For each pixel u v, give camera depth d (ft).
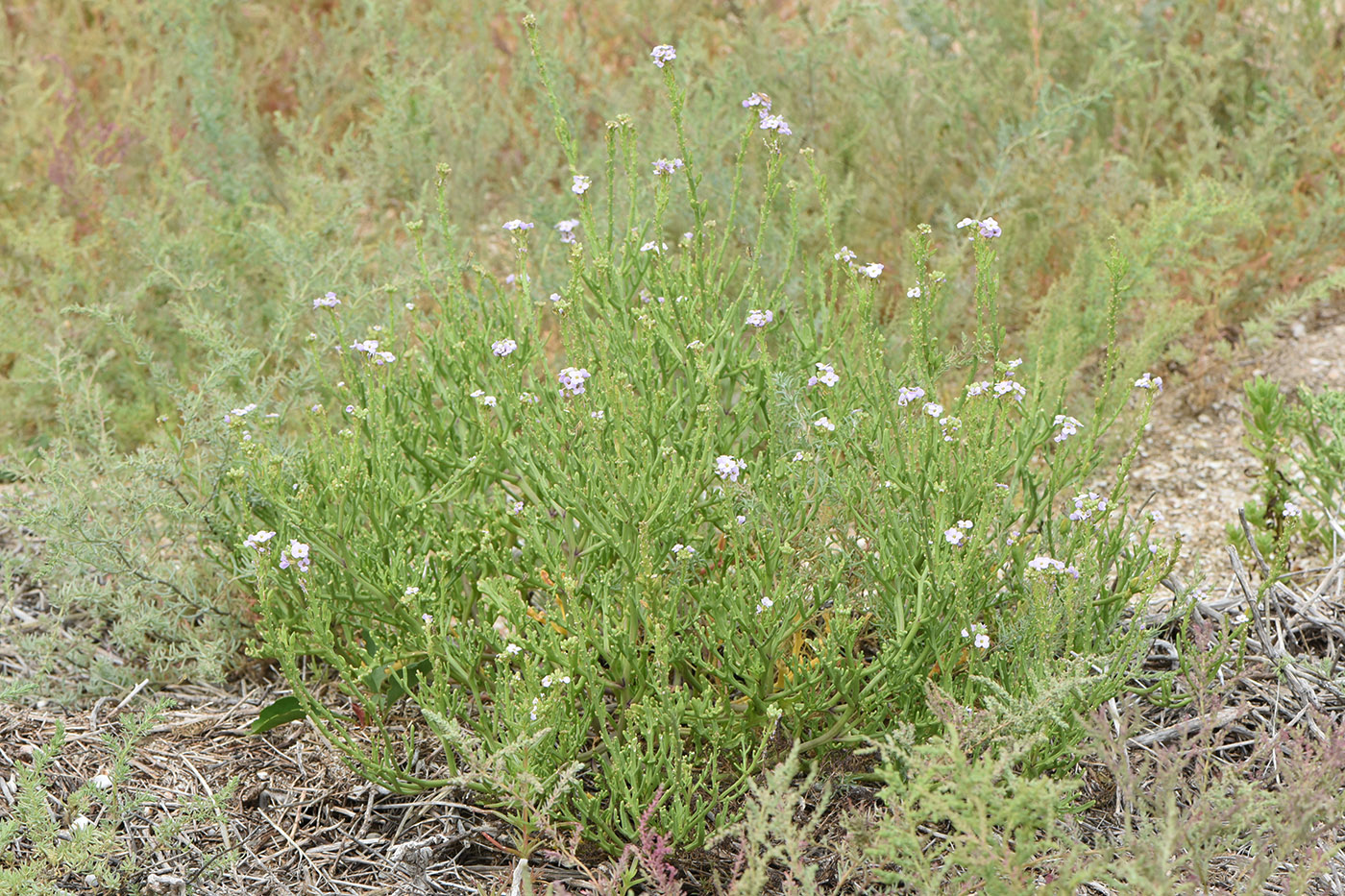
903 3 16.98
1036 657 8.10
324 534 8.66
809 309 9.93
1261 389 11.10
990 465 8.27
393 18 19.11
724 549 9.04
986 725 7.36
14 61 18.24
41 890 7.43
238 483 8.84
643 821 7.36
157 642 10.36
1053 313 13.41
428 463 9.36
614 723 8.64
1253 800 7.23
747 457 9.20
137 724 9.23
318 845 8.25
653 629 7.74
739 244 14.15
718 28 17.92
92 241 14.80
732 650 7.84
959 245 14.80
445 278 13.60
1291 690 9.32
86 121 17.03
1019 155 15.49
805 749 8.30
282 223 14.74
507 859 8.16
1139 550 8.63
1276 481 11.12
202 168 16.21
